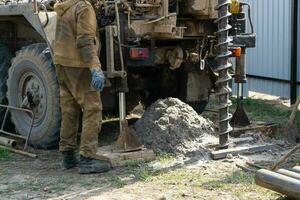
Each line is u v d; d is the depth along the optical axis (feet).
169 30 28.89
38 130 30.81
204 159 27.91
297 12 41.86
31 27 33.68
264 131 30.86
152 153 27.86
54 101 29.96
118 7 28.48
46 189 25.08
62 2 27.55
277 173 23.12
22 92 31.94
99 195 24.25
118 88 28.09
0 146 30.96
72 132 27.25
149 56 29.30
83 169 26.71
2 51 34.35
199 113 34.91
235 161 27.73
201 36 31.96
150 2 29.30
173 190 24.47
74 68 26.32
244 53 31.81
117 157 27.22
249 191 24.16
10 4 31.22
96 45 26.25
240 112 31.68
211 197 23.66
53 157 29.58
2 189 25.25
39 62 30.35
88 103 26.45
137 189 24.70
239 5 32.12
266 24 44.50
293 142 30.63
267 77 44.78
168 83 34.14
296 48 41.98
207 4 30.71
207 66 33.53
